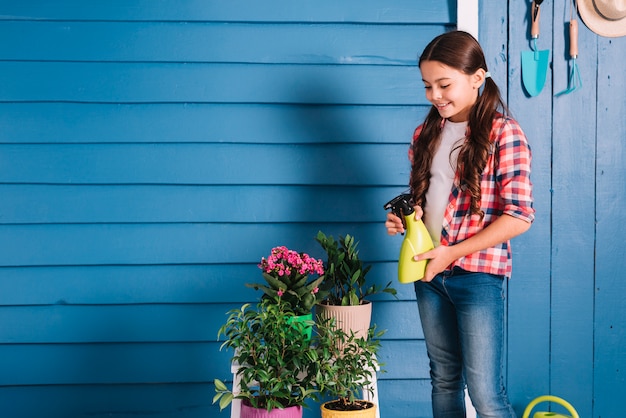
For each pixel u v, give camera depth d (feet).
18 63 7.14
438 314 6.03
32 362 7.27
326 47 7.25
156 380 7.34
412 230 5.82
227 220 7.29
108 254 7.25
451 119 5.97
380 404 7.38
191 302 7.32
